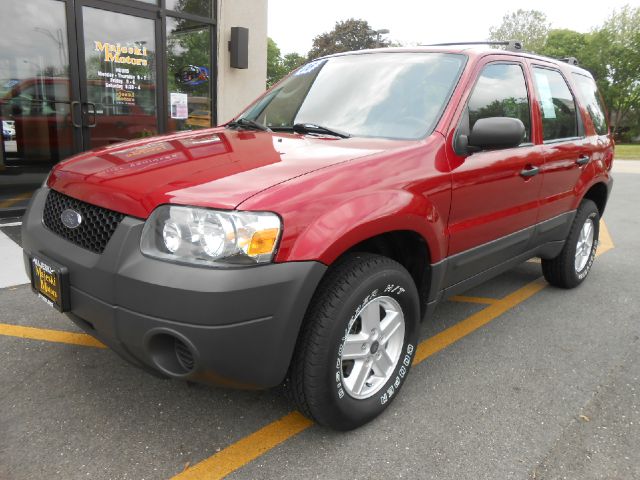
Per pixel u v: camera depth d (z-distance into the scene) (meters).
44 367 2.92
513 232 3.38
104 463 2.20
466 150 2.83
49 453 2.24
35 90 6.31
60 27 6.37
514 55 3.51
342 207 2.15
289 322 2.03
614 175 15.45
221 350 1.94
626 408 2.75
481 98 3.05
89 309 2.14
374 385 2.53
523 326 3.78
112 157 2.53
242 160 2.35
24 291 3.96
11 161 6.25
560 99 4.00
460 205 2.80
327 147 2.56
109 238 2.12
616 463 2.32
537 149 3.48
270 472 2.20
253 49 8.62
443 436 2.47
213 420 2.53
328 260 2.08
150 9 7.16
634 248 6.19
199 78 8.04
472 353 3.32
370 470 2.23
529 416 2.65
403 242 2.70
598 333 3.69
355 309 2.24
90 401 2.63
